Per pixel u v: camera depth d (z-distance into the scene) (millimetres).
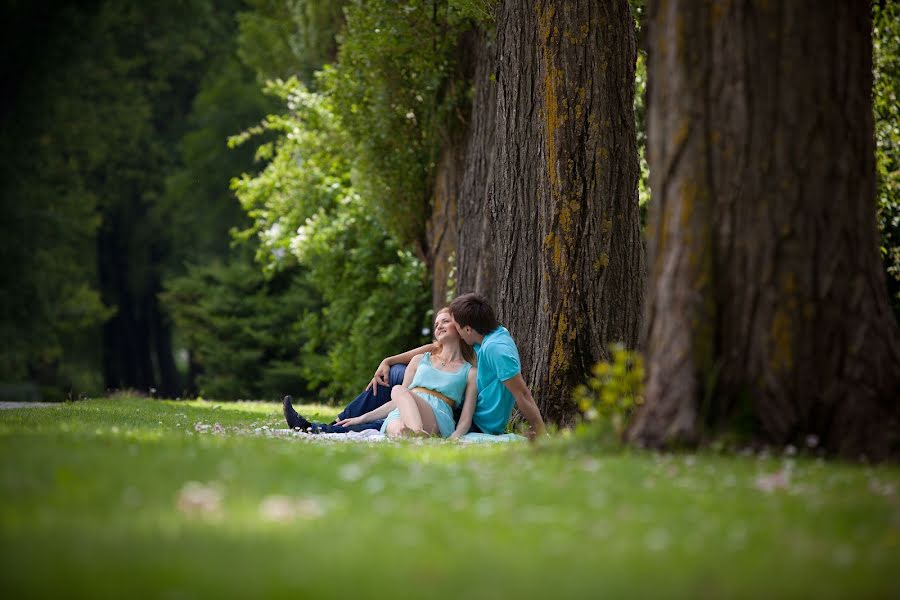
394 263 27453
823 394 7555
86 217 46719
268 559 3895
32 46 45719
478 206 17000
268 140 47031
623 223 13008
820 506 5297
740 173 7684
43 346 44875
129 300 54406
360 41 20031
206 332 40438
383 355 26094
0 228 43125
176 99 52969
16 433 8344
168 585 3531
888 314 7848
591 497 5383
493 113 17047
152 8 48625
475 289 16828
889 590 3707
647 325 7969
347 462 6711
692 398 7582
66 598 3383
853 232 7746
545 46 13125
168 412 15633
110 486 5312
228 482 5586
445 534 4418
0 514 4617
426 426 11750
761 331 7613
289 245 30469
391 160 21234
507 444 9594
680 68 7820
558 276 12836
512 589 3562
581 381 12633
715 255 7707
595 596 3508
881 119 21297
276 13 34188
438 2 19281
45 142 45469
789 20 7703
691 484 5922
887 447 7355
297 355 40438
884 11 21438
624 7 13242
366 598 3420
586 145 12898
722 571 3922
